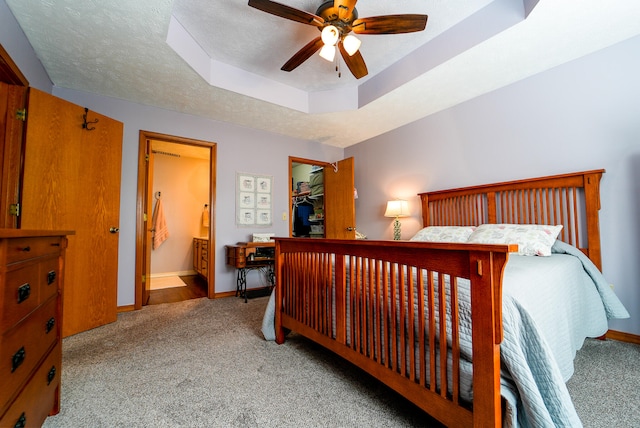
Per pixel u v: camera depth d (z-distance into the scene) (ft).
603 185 7.24
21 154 6.68
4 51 5.63
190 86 9.06
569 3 5.77
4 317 2.63
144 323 8.43
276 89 10.43
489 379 2.89
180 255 18.37
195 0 6.57
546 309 4.14
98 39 6.84
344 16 6.13
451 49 7.64
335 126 12.80
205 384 5.03
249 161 12.87
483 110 9.75
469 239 8.33
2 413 2.59
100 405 4.41
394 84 9.33
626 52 6.95
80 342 6.98
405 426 3.93
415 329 3.90
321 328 5.67
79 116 7.95
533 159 8.53
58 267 4.25
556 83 8.08
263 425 3.96
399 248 3.99
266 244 11.75
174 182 18.33
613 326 7.05
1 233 2.44
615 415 4.12
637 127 6.80
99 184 8.39
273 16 7.09
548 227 7.36
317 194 17.22
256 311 9.65
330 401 4.53
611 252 7.07
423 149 11.77
